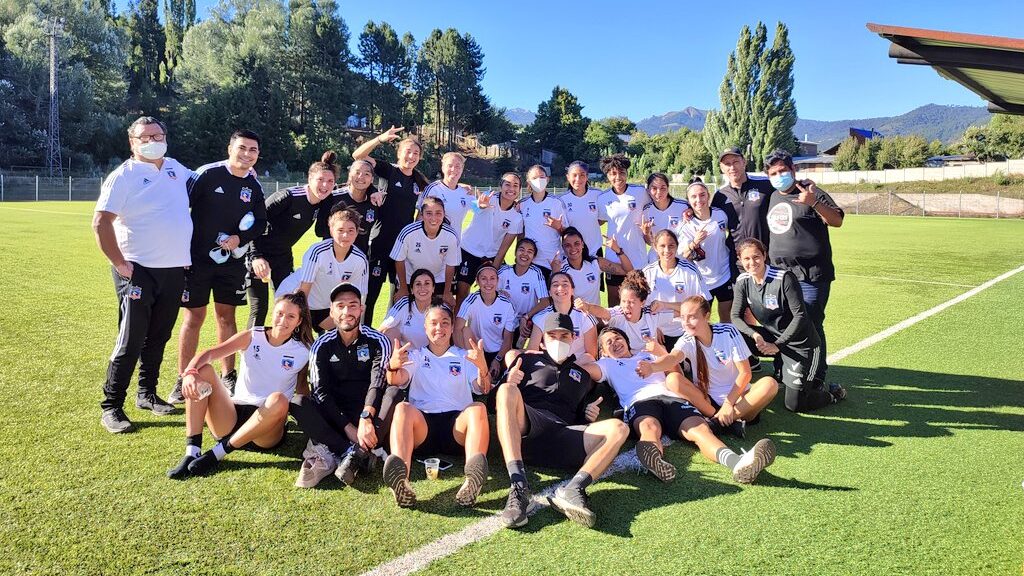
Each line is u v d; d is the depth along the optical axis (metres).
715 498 3.26
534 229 6.45
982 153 55.94
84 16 53.31
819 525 2.97
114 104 54.34
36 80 45.59
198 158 49.91
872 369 5.76
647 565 2.62
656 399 4.02
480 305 5.14
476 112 80.94
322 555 2.66
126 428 3.98
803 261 4.88
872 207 43.53
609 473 3.60
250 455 3.73
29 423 4.04
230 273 4.83
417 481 3.47
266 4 65.00
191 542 2.74
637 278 5.07
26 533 2.76
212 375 3.59
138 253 4.13
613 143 80.06
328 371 3.76
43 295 8.16
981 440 4.09
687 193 6.00
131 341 4.06
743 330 4.85
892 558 2.68
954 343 6.70
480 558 2.67
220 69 58.03
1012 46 2.57
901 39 2.95
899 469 3.63
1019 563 2.64
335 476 3.48
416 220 5.62
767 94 56.19
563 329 3.93
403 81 76.44
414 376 3.82
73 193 40.44
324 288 4.92
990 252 16.19
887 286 10.49
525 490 3.04
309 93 59.81
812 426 4.39
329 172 5.03
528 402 3.98
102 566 2.54
